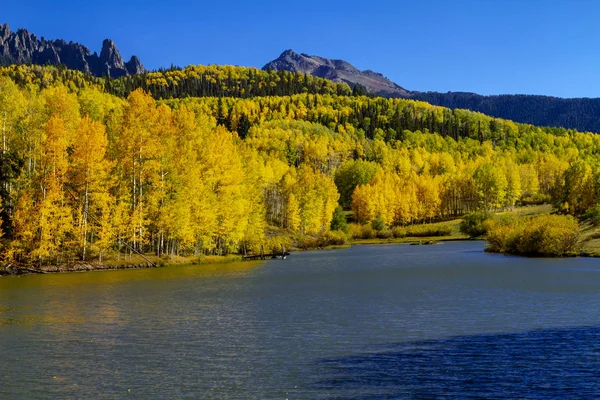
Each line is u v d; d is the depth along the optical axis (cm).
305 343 2412
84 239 6038
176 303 3603
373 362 2083
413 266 6400
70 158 6412
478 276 5025
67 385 1850
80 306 3475
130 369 2033
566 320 2811
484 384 1789
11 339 2534
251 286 4534
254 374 1955
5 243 5634
